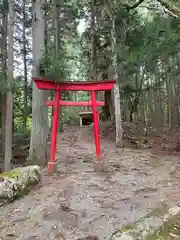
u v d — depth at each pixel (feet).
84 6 46.29
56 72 20.29
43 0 23.17
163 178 18.90
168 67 38.06
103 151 31.83
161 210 11.59
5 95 27.17
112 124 46.62
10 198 13.71
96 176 19.34
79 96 79.20
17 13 47.78
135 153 30.40
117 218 11.92
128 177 19.26
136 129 49.11
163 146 34.53
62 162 24.67
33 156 22.25
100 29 44.47
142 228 9.59
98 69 46.14
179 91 57.41
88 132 45.24
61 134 45.96
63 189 15.80
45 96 22.61
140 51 31.09
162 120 58.08
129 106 55.31
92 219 11.86
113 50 33.99
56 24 44.39
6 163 24.71
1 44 38.19
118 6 33.86
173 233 9.07
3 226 11.27
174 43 26.68
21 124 54.39
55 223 11.44
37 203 13.57
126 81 37.91
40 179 17.03
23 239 10.19
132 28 35.09
